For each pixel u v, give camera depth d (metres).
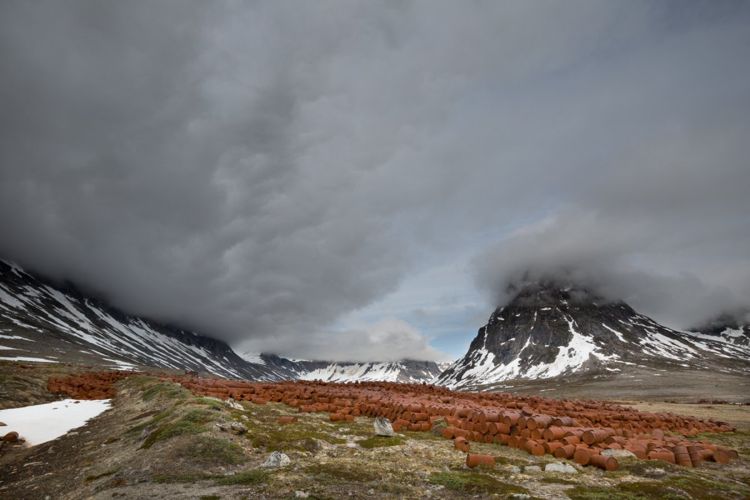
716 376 149.25
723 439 27.86
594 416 31.42
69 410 30.45
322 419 26.75
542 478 14.48
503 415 21.75
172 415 21.20
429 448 18.69
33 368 54.62
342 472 14.48
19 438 22.33
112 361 149.38
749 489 13.75
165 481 13.23
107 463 16.27
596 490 13.03
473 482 13.44
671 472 15.81
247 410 27.36
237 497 11.78
